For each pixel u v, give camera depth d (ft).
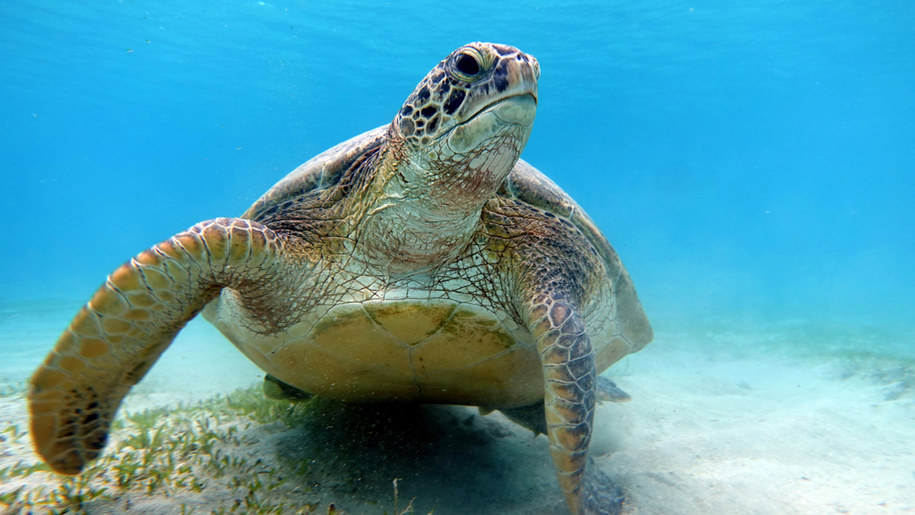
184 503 1.88
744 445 2.77
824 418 3.25
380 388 2.44
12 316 10.10
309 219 2.19
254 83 29.55
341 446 2.53
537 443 2.97
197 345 7.22
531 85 1.76
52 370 1.72
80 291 17.13
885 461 2.54
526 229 2.20
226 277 1.88
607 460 2.66
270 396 2.85
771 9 18.94
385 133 2.31
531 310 1.98
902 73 26.78
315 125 45.96
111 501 1.85
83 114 33.45
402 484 2.32
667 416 3.49
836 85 29.40
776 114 36.76
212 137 47.21
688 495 2.19
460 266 2.13
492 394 2.43
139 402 3.48
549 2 18.93
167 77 26.78
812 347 6.72
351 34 22.45
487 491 2.37
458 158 1.81
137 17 18.98
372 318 2.05
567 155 55.83
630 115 37.17
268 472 2.18
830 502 2.10
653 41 22.40
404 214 1.98
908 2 17.79
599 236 2.61
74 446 1.88
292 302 2.10
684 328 9.07
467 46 1.81
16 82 24.84
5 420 2.64
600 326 2.53
